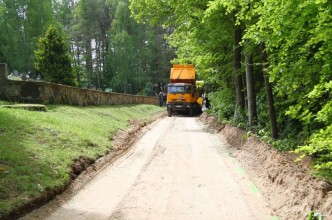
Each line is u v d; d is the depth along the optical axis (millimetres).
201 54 19547
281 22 7000
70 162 9000
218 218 6297
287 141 10812
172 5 17812
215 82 21562
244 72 17562
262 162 9625
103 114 19438
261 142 11078
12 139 9141
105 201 7266
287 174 7480
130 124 20359
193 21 17375
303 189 6445
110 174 9516
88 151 10656
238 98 17547
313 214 5395
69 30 80125
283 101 11891
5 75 15602
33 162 8016
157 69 79812
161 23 20453
